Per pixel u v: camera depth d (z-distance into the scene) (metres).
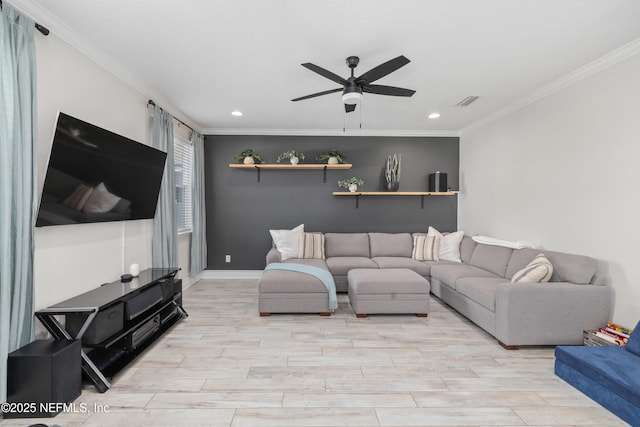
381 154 5.18
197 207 4.68
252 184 5.14
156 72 2.91
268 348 2.61
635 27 2.15
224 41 2.36
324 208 5.18
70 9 1.97
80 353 1.94
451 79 3.06
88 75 2.46
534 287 2.55
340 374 2.21
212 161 5.10
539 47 2.44
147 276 2.89
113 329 2.19
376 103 3.77
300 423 1.71
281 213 5.16
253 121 4.59
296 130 5.09
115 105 2.80
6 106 1.70
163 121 3.56
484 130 4.48
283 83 3.17
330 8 1.95
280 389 2.02
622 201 2.50
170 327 2.99
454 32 2.22
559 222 3.13
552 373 2.23
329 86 3.25
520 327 2.55
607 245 2.63
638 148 2.38
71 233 2.29
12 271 1.75
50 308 1.97
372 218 5.22
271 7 1.94
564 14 2.01
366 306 3.30
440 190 4.89
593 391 1.91
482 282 3.12
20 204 1.77
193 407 1.84
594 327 2.56
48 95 2.10
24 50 1.83
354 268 4.24
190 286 4.61
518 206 3.75
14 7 1.81
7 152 1.69
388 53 2.52
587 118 2.80
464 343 2.72
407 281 3.31
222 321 3.22
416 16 2.03
